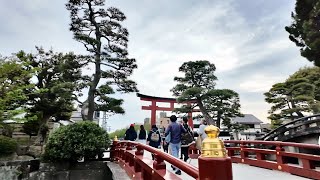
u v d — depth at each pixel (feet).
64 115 68.44
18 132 65.87
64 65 54.44
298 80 84.48
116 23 57.21
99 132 41.88
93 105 52.85
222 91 76.54
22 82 48.42
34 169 41.88
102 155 42.65
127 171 26.55
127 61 56.39
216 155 6.55
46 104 59.36
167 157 11.50
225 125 83.20
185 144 29.43
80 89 54.80
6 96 41.91
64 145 38.81
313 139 41.42
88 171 39.99
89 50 56.13
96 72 55.11
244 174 25.44
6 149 45.80
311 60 52.29
